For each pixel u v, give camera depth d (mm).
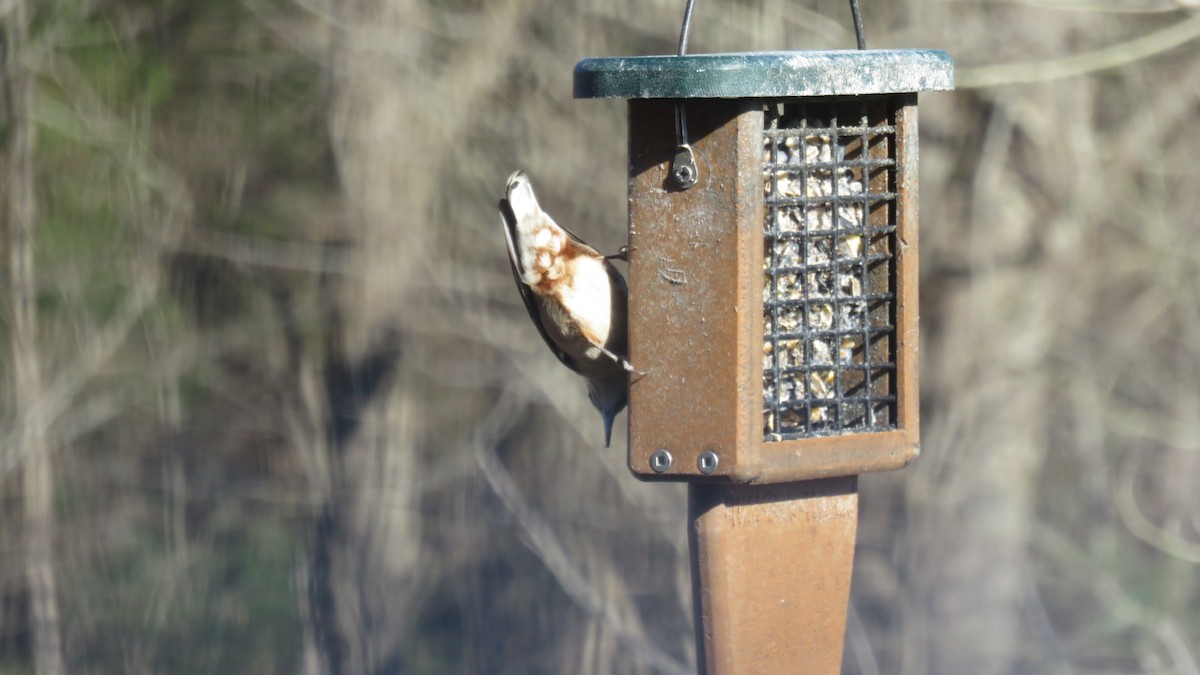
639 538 14883
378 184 14656
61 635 14578
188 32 15617
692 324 5207
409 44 14438
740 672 5363
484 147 14578
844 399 5637
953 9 13727
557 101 14375
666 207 5254
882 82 5164
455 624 14922
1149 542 14578
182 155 15672
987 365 14883
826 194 5672
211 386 16109
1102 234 15125
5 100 13867
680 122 5191
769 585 5414
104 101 15039
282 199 15805
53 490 15445
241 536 15555
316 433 15656
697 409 5199
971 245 14734
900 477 15203
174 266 15734
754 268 5145
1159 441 16281
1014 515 14906
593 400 6020
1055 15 13875
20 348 13852
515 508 14227
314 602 14992
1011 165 14758
